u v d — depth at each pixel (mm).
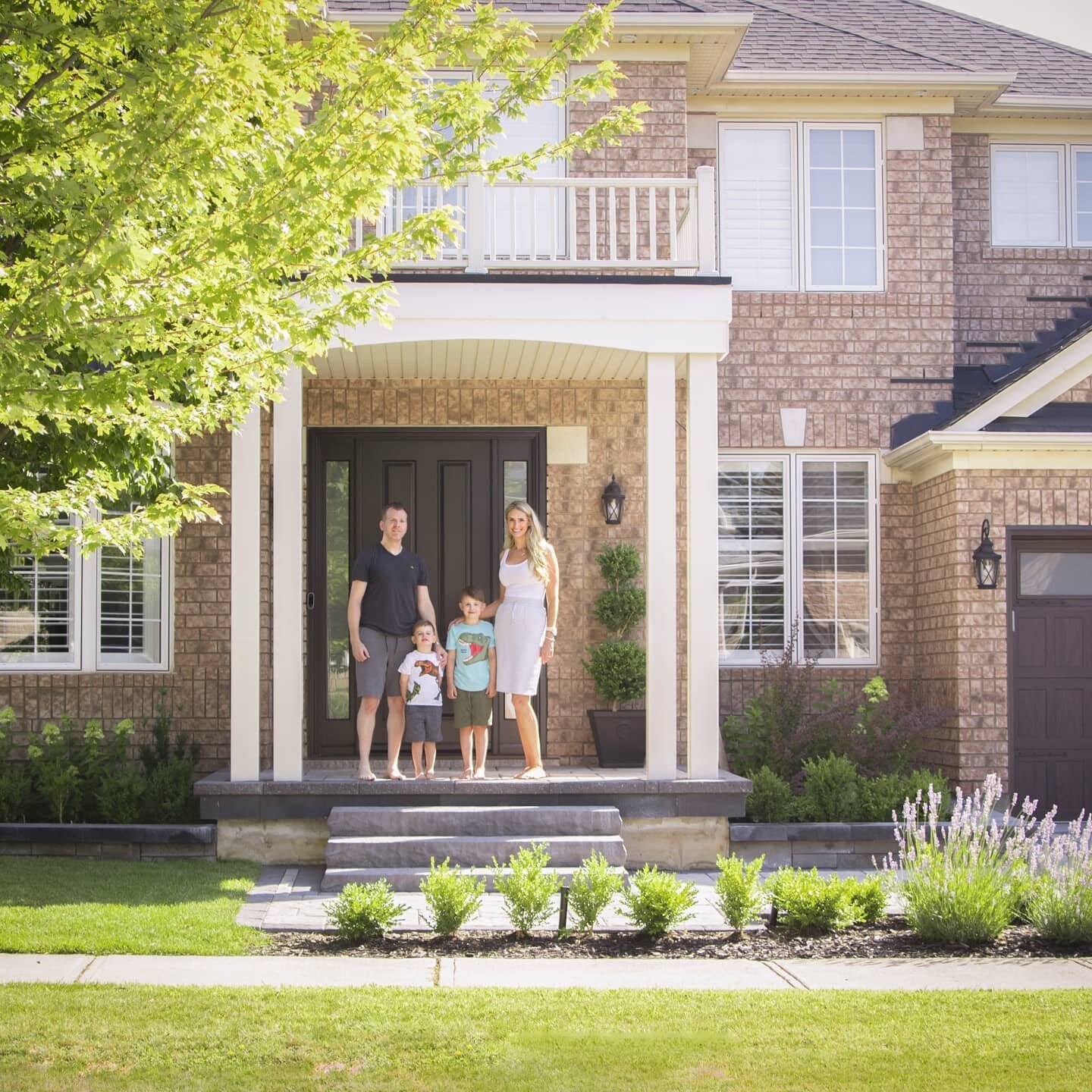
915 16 16000
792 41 14258
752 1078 5203
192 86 4953
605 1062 5391
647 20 12516
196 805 10922
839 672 13117
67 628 12094
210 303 5387
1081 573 12398
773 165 13664
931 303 13500
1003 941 7957
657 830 10375
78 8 5223
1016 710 12281
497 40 6059
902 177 13625
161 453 8586
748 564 13344
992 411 12242
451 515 12742
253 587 10258
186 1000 6234
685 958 7504
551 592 10586
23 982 6602
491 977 6910
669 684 10477
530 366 11922
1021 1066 5359
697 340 10586
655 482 10586
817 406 13336
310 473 12648
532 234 10906
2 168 5266
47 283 5082
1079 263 14398
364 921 7742
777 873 8578
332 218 5531
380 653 10367
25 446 7438
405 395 12602
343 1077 5184
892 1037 5758
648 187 10820
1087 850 8438
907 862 8609
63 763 10984
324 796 10117
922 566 12977
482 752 10531
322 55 5641
